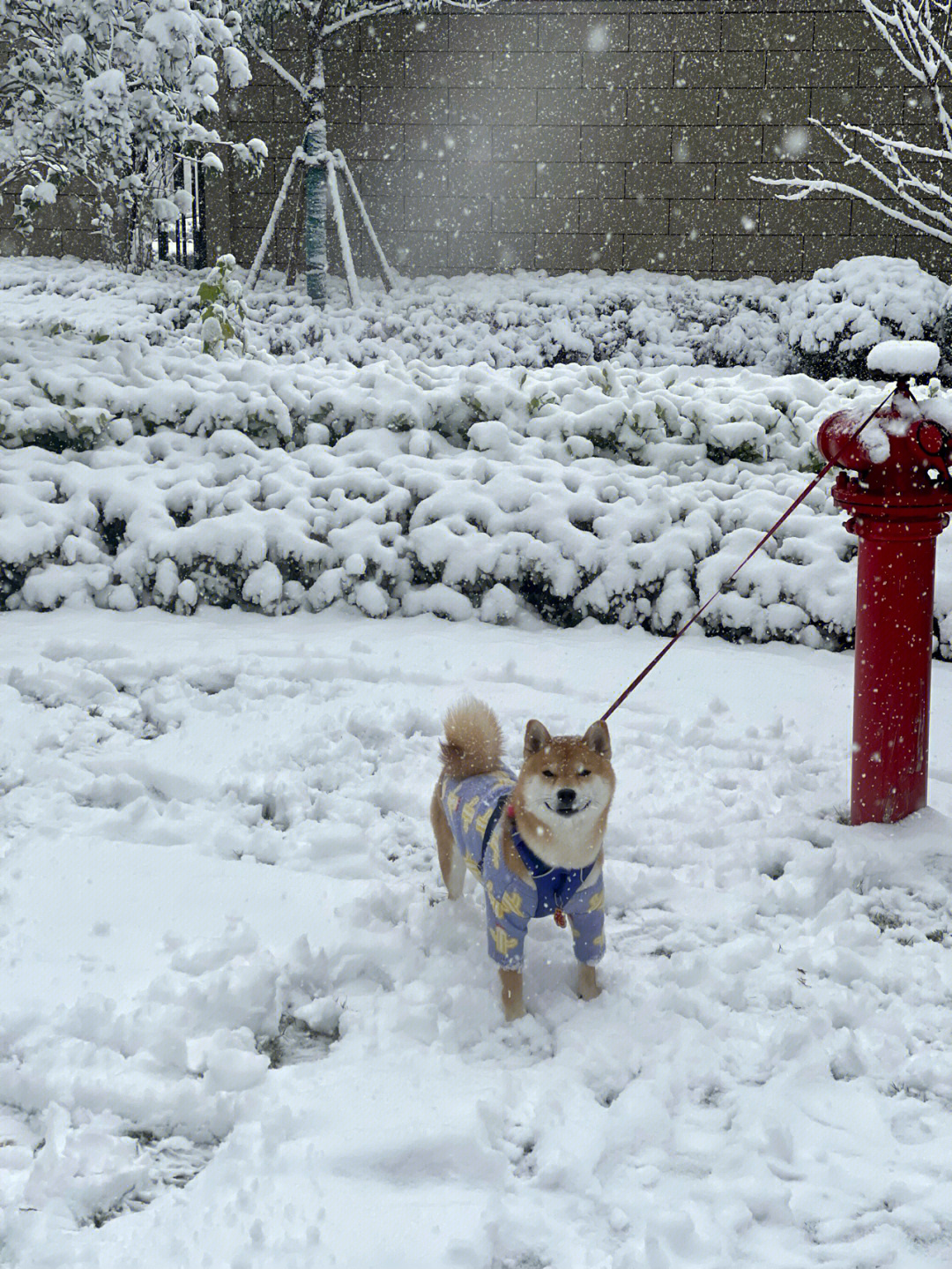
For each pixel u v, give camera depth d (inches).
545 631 177.6
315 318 376.5
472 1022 89.3
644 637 174.1
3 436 199.9
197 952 95.3
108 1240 70.4
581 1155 75.7
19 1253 69.7
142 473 195.3
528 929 100.9
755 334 380.8
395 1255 69.0
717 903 106.3
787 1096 81.8
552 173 437.4
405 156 443.2
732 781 128.4
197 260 461.1
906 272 353.4
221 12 359.3
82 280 399.2
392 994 92.6
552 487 187.5
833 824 119.1
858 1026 89.7
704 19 419.5
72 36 281.9
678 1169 75.9
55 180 374.0
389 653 162.6
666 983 93.1
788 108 422.3
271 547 184.1
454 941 100.0
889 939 101.3
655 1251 68.4
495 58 432.1
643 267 439.8
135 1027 86.6
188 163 432.8
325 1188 73.4
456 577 180.7
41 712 143.3
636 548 177.8
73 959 95.7
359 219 448.5
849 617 167.0
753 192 429.7
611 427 203.0
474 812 92.4
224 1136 79.3
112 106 291.7
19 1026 87.4
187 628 173.8
